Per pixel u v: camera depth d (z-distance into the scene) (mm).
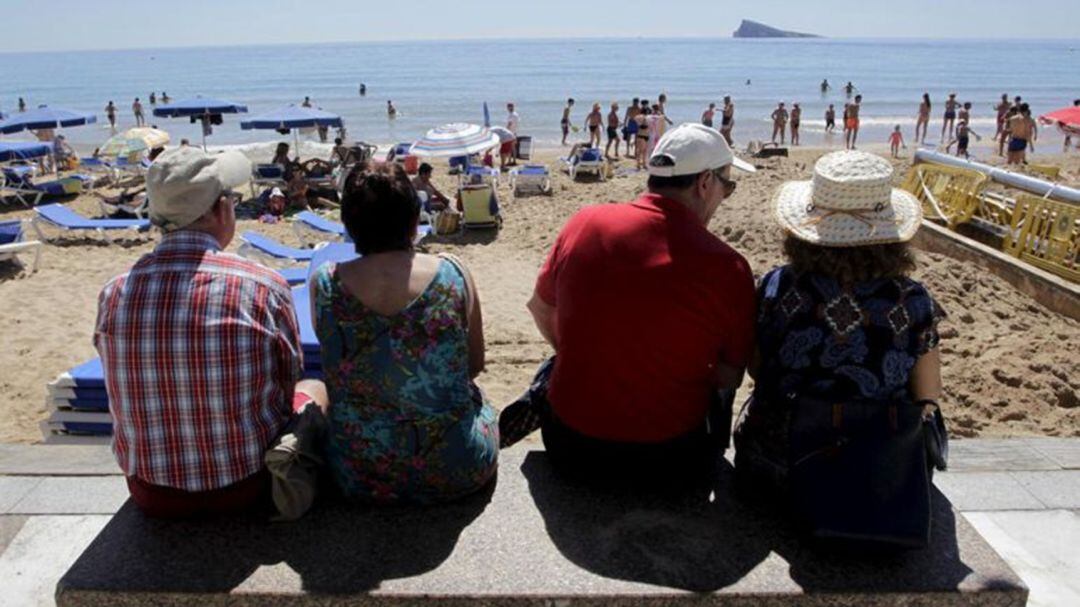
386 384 2406
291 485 2447
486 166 19688
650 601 2234
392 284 2381
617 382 2533
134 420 2359
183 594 2242
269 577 2287
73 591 2258
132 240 12453
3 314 8695
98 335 2352
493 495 2697
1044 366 6012
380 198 2365
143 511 2555
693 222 2512
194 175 2307
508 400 6227
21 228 10945
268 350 2412
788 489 2479
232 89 74375
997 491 3521
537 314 2834
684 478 2793
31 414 6270
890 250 2295
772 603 2248
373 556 2379
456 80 80812
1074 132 21391
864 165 2295
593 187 16797
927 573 2314
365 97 60531
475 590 2246
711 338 2484
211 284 2307
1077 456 3844
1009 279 8242
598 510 2619
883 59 137250
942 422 2512
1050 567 3025
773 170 17047
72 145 32781
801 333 2383
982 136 34250
